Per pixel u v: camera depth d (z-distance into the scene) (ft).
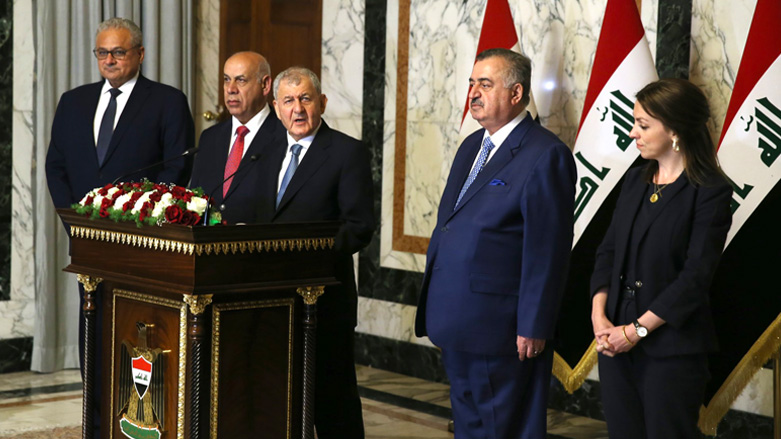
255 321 19.60
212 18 40.16
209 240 18.29
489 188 19.21
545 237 18.57
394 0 35.22
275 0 38.73
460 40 33.17
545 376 19.51
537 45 31.01
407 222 35.17
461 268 19.22
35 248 35.81
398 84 35.19
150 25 37.70
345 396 22.80
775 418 24.32
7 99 35.22
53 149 28.32
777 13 24.07
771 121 24.11
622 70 26.20
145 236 19.21
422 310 20.39
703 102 18.51
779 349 24.40
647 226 18.63
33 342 35.91
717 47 26.81
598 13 29.45
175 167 27.53
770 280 24.40
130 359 20.13
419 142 34.63
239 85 24.18
